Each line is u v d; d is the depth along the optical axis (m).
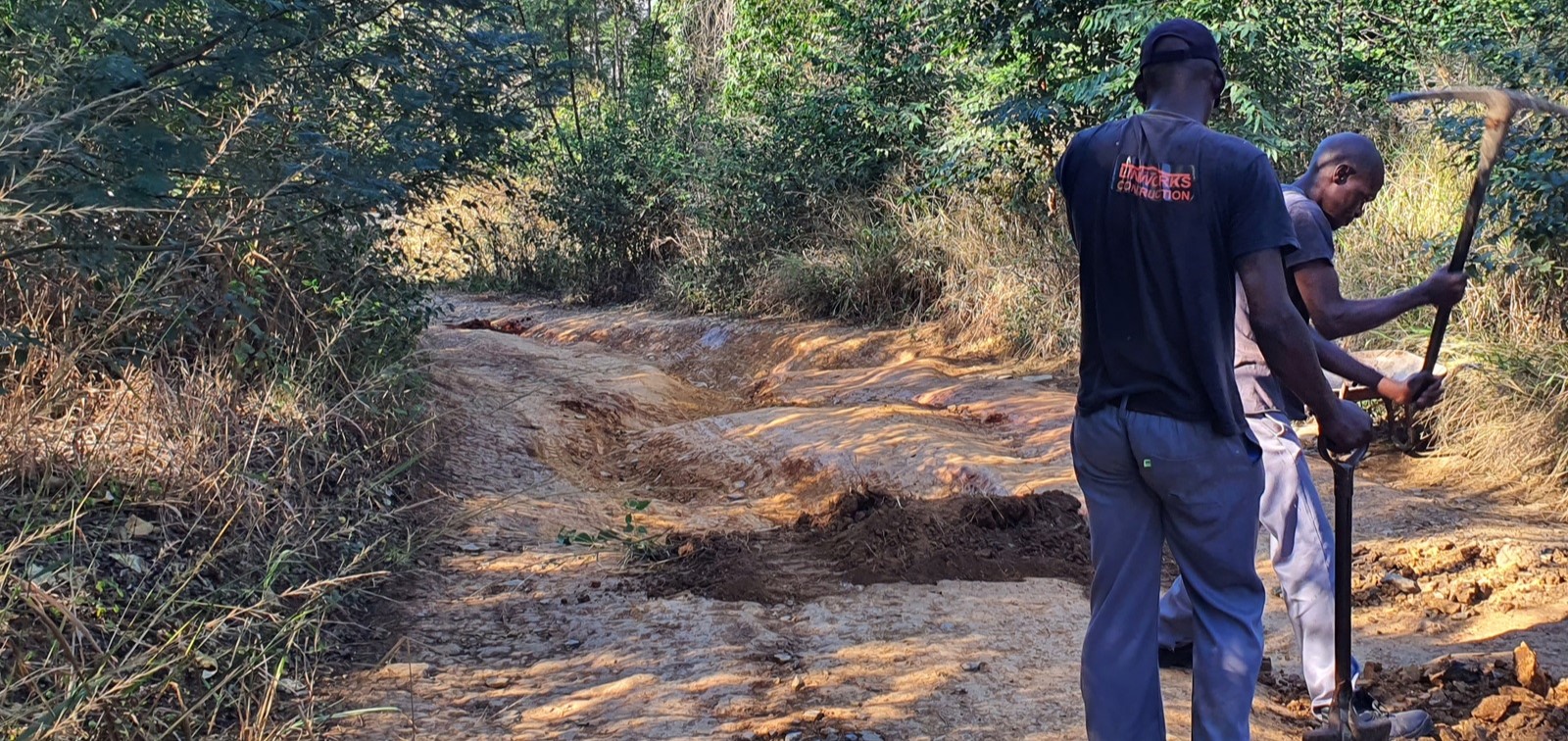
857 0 12.85
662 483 7.08
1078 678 3.90
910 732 3.54
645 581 4.95
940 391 8.54
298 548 4.47
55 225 4.15
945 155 10.99
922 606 4.59
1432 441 6.51
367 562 4.83
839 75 12.80
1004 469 6.36
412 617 4.57
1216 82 2.98
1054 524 5.44
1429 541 5.21
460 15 6.24
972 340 10.10
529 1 13.27
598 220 14.34
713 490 6.83
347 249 6.59
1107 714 2.99
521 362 9.52
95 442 4.66
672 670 4.01
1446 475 6.16
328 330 5.98
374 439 5.89
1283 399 3.64
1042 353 9.51
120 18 4.44
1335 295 3.18
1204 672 2.94
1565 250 6.52
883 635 4.31
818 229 12.40
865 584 4.90
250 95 5.18
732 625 4.41
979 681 3.88
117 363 5.04
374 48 5.77
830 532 5.55
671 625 4.43
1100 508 3.02
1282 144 8.36
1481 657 4.10
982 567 5.01
